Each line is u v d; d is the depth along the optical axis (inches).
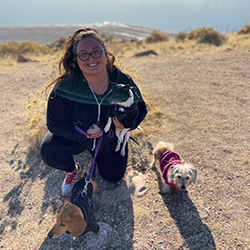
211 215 129.1
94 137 113.1
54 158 127.2
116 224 128.2
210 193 142.9
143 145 188.7
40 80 360.8
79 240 120.5
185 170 133.2
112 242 119.0
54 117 114.3
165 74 349.4
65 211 101.0
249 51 431.2
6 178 166.1
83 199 112.0
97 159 142.4
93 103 111.4
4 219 135.6
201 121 215.6
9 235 126.2
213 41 591.8
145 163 171.2
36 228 128.9
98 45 99.0
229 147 179.8
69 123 116.2
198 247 113.8
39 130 202.4
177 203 137.9
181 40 768.3
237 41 538.0
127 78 119.1
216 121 214.2
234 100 249.4
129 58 487.2
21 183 160.6
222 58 407.5
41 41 1389.0
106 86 109.5
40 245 120.1
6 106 276.4
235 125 205.9
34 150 191.8
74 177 145.7
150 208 135.7
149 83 315.0
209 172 158.7
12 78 376.5
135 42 924.6
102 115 114.5
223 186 146.9
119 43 943.7
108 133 119.0
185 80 317.1
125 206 137.7
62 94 109.6
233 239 116.0
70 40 104.0
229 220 125.6
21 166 176.9
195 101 253.3
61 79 109.5
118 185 151.9
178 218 128.7
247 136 190.2
